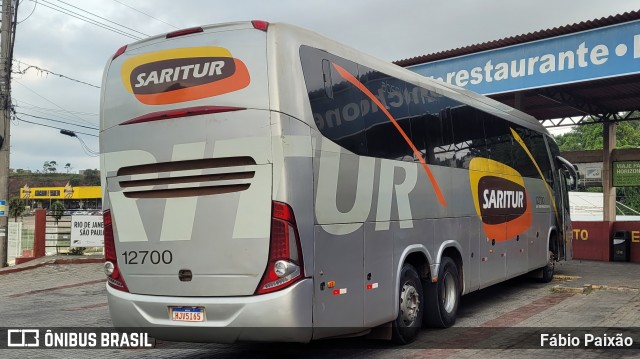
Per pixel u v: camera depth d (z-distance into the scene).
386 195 6.87
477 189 9.49
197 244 5.64
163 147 5.86
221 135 5.59
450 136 8.73
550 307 10.05
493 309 9.92
